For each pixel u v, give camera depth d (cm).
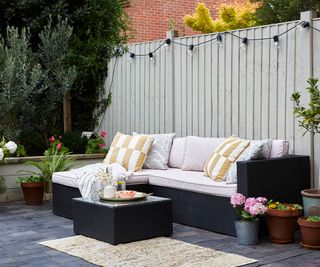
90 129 880
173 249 444
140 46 763
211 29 1078
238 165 483
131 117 789
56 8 838
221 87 635
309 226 440
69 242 473
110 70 834
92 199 506
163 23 1132
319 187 509
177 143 656
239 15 1081
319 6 966
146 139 636
